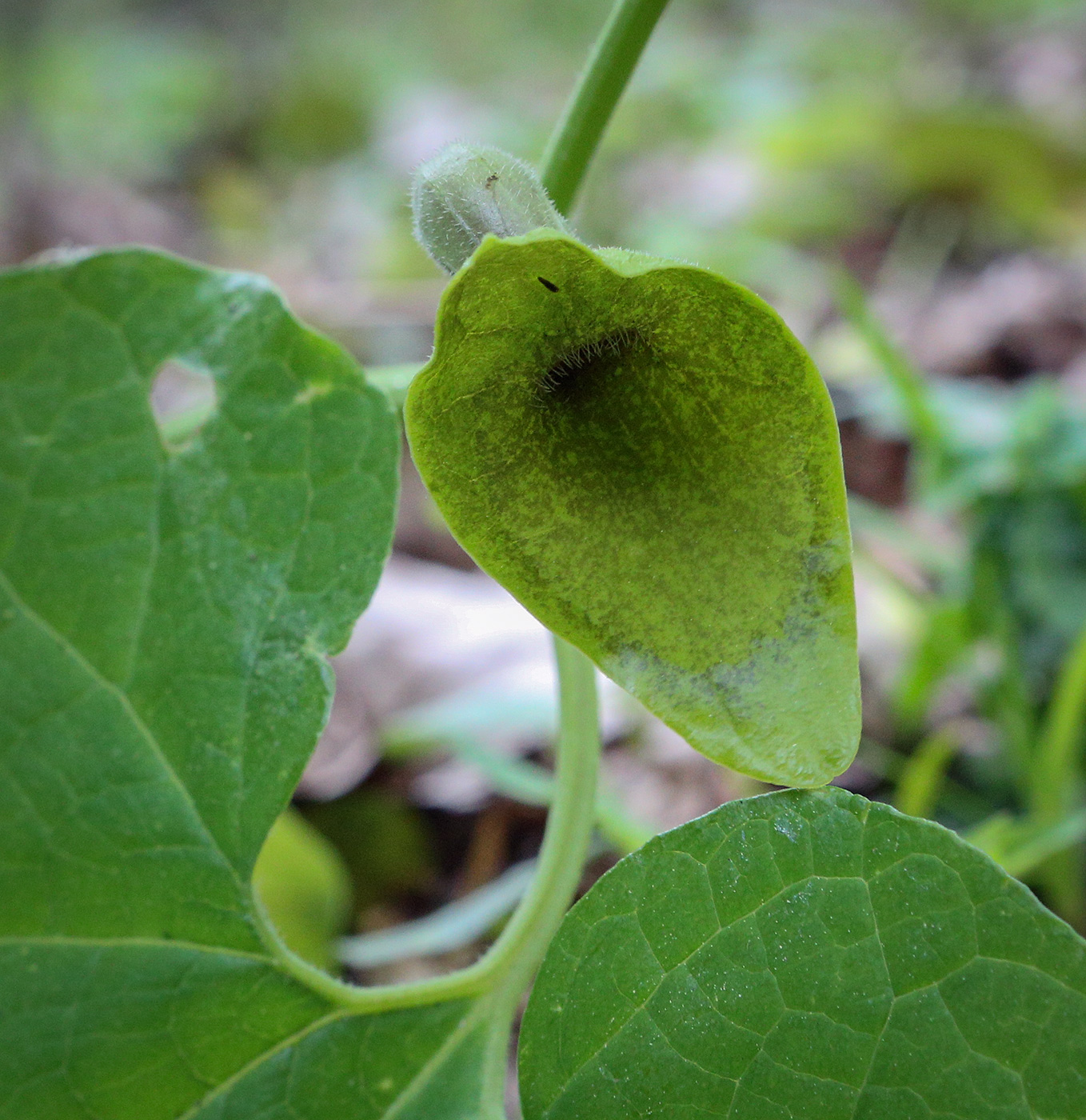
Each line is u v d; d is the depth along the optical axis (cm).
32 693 10
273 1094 10
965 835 17
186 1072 10
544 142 58
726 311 10
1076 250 44
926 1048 10
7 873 10
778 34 79
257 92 76
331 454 10
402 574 28
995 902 10
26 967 10
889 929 10
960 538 27
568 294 9
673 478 10
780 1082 10
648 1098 10
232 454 10
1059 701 18
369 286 45
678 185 53
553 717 20
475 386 10
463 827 21
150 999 10
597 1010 10
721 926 10
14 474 10
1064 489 21
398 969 19
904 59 74
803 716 10
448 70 86
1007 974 10
